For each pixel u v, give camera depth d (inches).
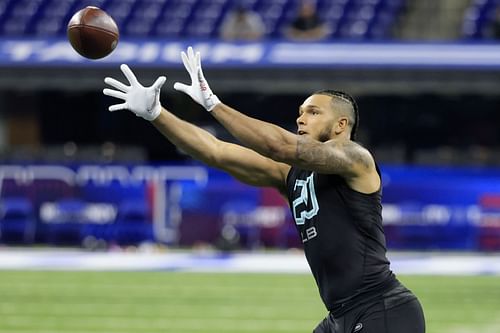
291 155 662.5
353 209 701.3
